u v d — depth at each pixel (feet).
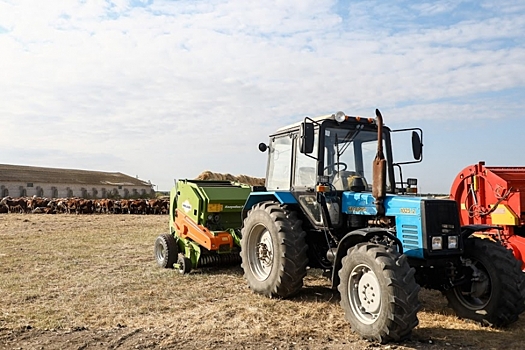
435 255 14.43
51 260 27.94
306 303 18.03
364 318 14.19
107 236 41.60
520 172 22.98
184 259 24.13
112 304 17.85
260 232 20.44
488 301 15.05
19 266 25.84
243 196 25.70
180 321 15.71
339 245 15.83
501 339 13.93
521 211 20.92
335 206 17.92
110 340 13.78
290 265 17.99
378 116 15.60
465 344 13.47
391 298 12.87
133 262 27.43
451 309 17.35
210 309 17.20
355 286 14.76
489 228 15.80
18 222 58.39
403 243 15.11
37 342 13.56
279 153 22.17
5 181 130.41
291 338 13.99
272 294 18.80
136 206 83.92
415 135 18.72
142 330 14.74
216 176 48.39
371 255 13.78
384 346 13.26
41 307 17.35
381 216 16.26
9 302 18.08
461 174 24.30
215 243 23.22
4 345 13.28
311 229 19.13
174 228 27.12
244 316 16.25
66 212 83.61
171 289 20.39
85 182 157.69
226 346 13.28
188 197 25.63
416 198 15.24
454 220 15.08
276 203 20.11
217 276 23.20
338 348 13.12
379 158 15.72
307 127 16.98
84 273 23.91
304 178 19.47
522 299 14.40
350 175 18.90
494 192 22.04
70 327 14.98
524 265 19.97
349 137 19.25
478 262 15.60
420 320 15.88
